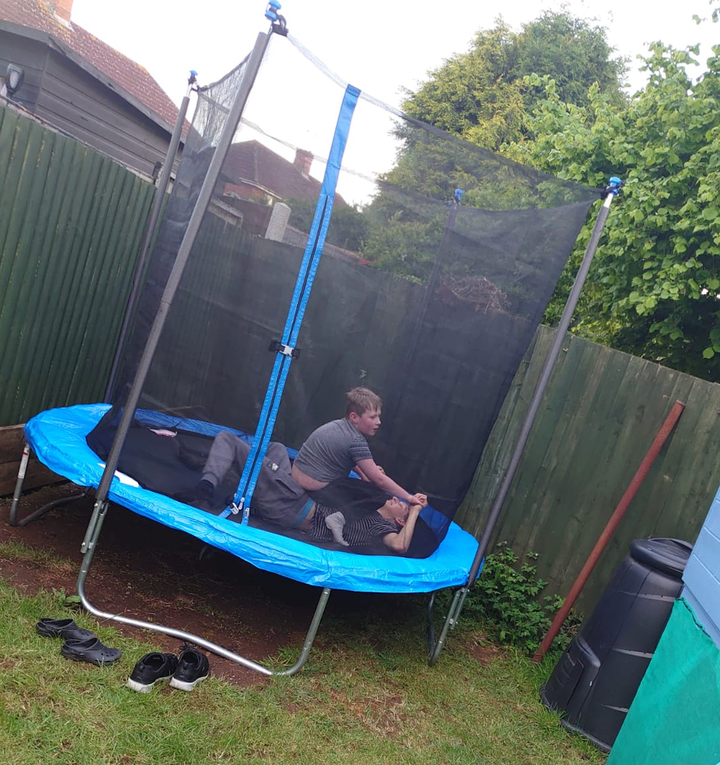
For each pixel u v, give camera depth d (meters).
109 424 3.20
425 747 2.69
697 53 5.58
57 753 1.94
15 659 2.28
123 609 2.98
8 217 3.43
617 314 5.81
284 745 2.37
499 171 3.19
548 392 4.37
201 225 2.78
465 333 3.26
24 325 3.77
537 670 3.71
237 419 3.01
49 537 3.46
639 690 2.74
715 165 4.92
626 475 4.03
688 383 3.87
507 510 4.43
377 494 3.27
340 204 2.92
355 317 3.03
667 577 3.04
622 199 5.78
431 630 3.61
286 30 2.68
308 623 3.46
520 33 22.50
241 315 2.96
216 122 3.30
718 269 5.23
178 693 2.44
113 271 4.45
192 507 2.93
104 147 9.16
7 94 7.39
